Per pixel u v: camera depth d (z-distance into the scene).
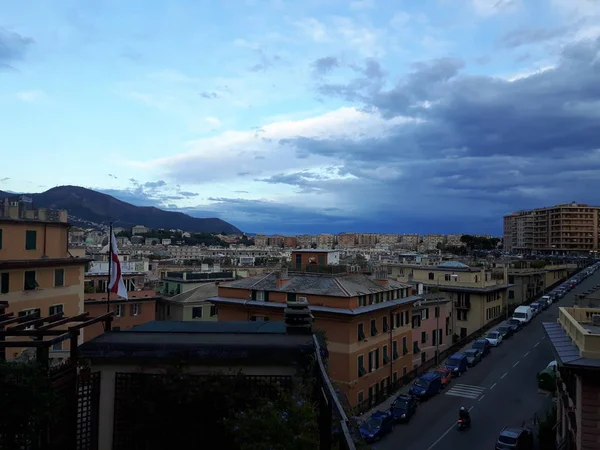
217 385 10.19
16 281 37.66
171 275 71.50
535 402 43.06
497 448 30.89
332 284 45.34
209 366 10.70
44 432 9.34
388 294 48.56
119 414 10.51
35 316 12.12
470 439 35.12
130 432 10.42
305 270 51.66
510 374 52.03
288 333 12.53
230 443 10.08
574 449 22.33
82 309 45.47
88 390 10.64
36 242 40.09
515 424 38.00
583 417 20.23
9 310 36.81
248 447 8.66
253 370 10.71
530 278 105.69
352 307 42.03
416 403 42.22
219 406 10.24
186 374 10.38
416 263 101.50
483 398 44.69
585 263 153.88
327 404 6.97
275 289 47.38
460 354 55.94
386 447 33.88
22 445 8.46
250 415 9.38
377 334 45.69
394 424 38.19
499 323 81.38
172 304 64.56
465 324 75.69
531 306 87.31
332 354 41.53
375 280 49.97
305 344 10.88
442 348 63.56
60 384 9.79
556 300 100.19
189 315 63.19
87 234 183.50
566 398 25.84
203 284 68.69
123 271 68.19
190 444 10.18
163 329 13.23
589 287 111.75
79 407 10.57
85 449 10.45
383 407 42.56
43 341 9.43
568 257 175.88
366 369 43.44
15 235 38.00
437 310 62.03
